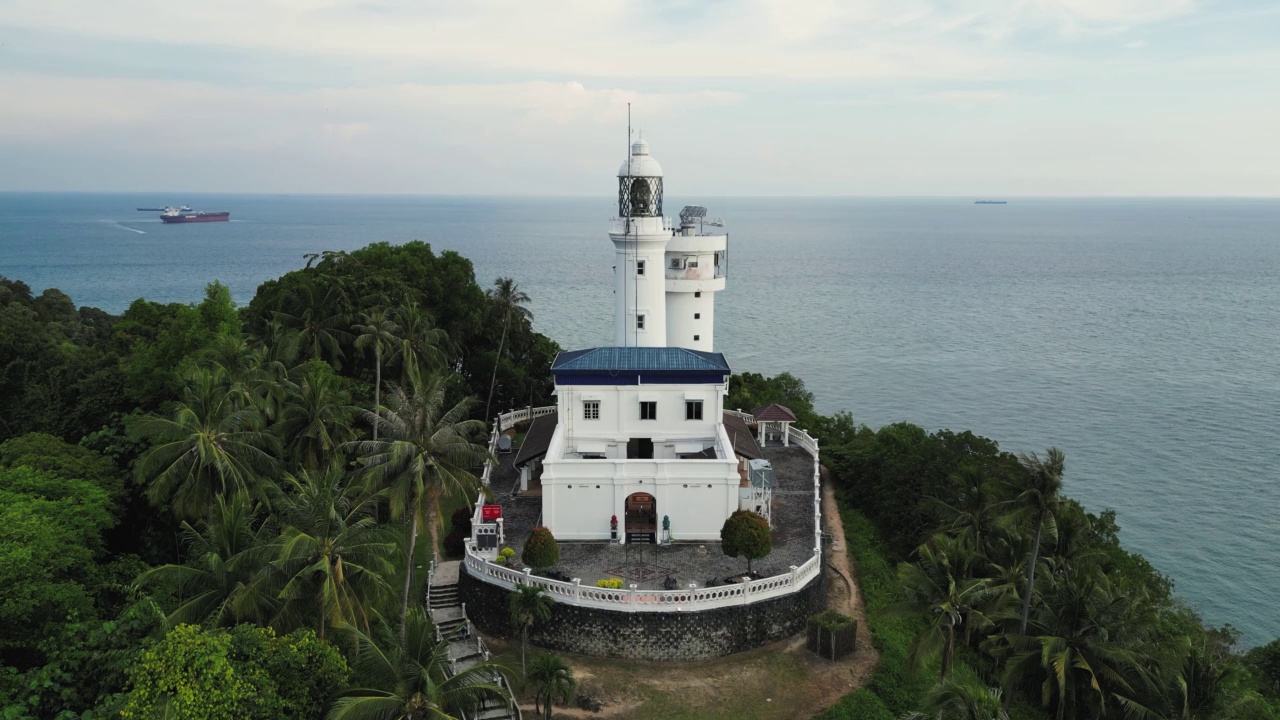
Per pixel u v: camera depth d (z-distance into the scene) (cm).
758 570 4191
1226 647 4762
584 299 19350
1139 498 8006
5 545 2936
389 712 2691
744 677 3719
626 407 5059
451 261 7450
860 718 3447
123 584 3478
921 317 17638
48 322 9225
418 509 3484
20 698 2611
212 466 3847
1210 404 10969
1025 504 3584
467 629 4006
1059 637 3500
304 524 3141
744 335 15450
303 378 4819
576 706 3491
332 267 6612
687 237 7100
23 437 4262
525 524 4725
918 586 3538
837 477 6116
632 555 4353
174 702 2466
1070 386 11894
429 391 3709
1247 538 7219
